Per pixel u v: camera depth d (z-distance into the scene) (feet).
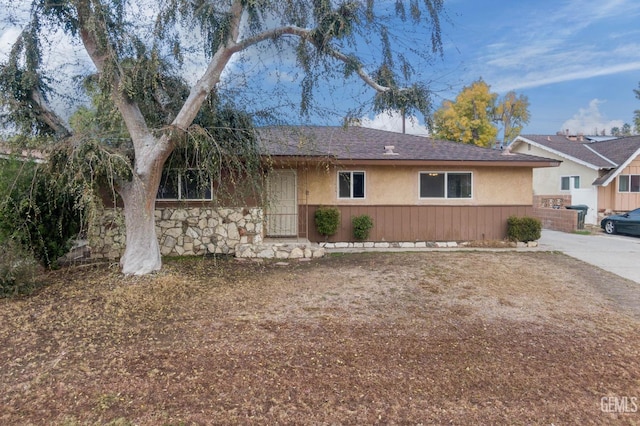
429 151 39.73
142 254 24.23
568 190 65.51
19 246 21.63
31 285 20.90
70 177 20.24
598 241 42.60
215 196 30.12
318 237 37.70
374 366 12.76
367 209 38.09
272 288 22.30
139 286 21.58
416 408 10.51
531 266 28.58
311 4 23.12
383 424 9.83
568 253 34.65
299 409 10.37
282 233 37.50
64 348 13.97
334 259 31.37
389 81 23.52
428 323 16.81
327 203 37.76
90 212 20.01
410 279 24.14
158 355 13.37
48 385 11.42
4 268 19.83
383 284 23.11
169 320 16.88
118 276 23.63
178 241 31.96
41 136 23.41
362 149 38.99
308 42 23.50
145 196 23.54
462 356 13.65
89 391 11.09
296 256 31.73
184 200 31.60
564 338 15.47
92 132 21.89
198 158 25.07
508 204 39.24
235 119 26.86
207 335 15.19
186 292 21.11
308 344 14.39
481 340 15.07
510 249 36.73
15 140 22.58
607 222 49.93
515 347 14.51
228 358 13.17
